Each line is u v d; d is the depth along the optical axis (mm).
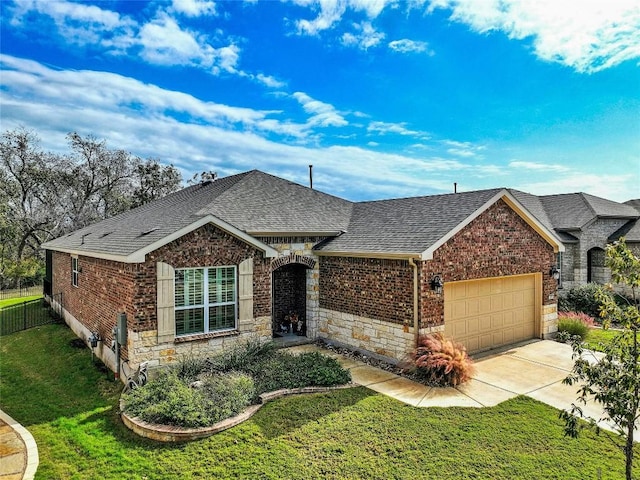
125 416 8414
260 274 12727
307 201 17812
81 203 41438
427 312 11570
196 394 8719
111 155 42000
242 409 8602
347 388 10109
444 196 15141
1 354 14031
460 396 9703
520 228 14477
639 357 5227
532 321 15375
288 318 15938
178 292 11273
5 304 23281
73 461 7113
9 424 8672
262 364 10977
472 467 6707
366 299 13125
